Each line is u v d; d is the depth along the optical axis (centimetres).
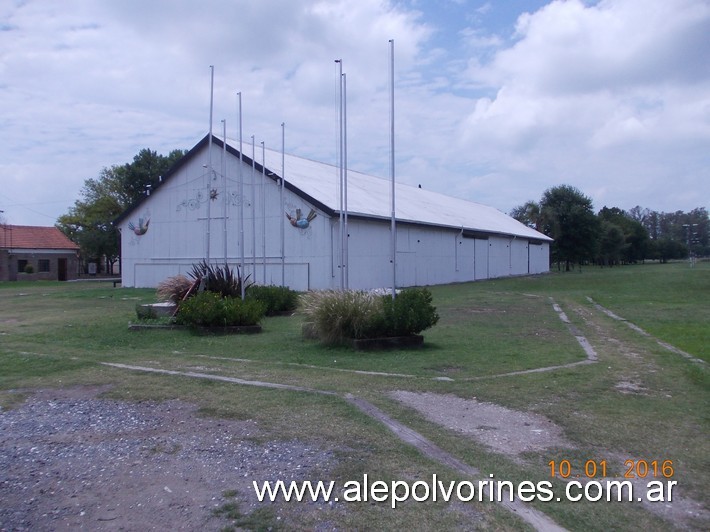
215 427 644
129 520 439
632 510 457
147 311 1636
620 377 894
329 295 1237
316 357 1087
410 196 4372
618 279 4225
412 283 3431
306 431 620
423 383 844
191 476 514
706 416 688
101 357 1096
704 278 4141
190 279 1847
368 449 567
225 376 895
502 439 606
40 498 478
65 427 664
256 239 3069
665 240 11662
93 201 7088
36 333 1480
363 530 421
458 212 4641
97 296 2919
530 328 1523
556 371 940
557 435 620
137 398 775
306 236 2886
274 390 789
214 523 432
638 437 615
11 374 949
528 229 5959
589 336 1371
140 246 3653
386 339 1184
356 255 2950
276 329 1525
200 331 1420
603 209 10525
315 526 426
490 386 829
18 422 689
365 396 760
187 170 3409
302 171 3375
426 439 600
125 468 537
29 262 5741
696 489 496
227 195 3216
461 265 4062
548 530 423
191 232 3409
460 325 1588
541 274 5522
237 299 1510
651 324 1609
